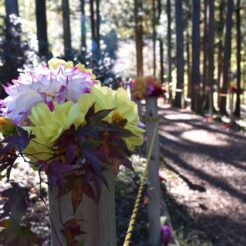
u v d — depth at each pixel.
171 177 8.23
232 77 32.41
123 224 5.31
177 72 24.31
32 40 8.09
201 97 22.11
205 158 10.45
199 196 7.31
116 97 1.25
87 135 1.12
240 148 11.84
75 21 33.00
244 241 5.74
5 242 1.23
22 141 1.10
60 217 1.24
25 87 1.17
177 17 23.86
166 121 18.06
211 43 21.80
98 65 10.41
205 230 6.00
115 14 33.34
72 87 1.19
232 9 20.83
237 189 7.81
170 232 4.98
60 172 1.09
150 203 4.97
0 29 8.53
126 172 6.21
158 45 37.38
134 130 1.26
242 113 24.23
